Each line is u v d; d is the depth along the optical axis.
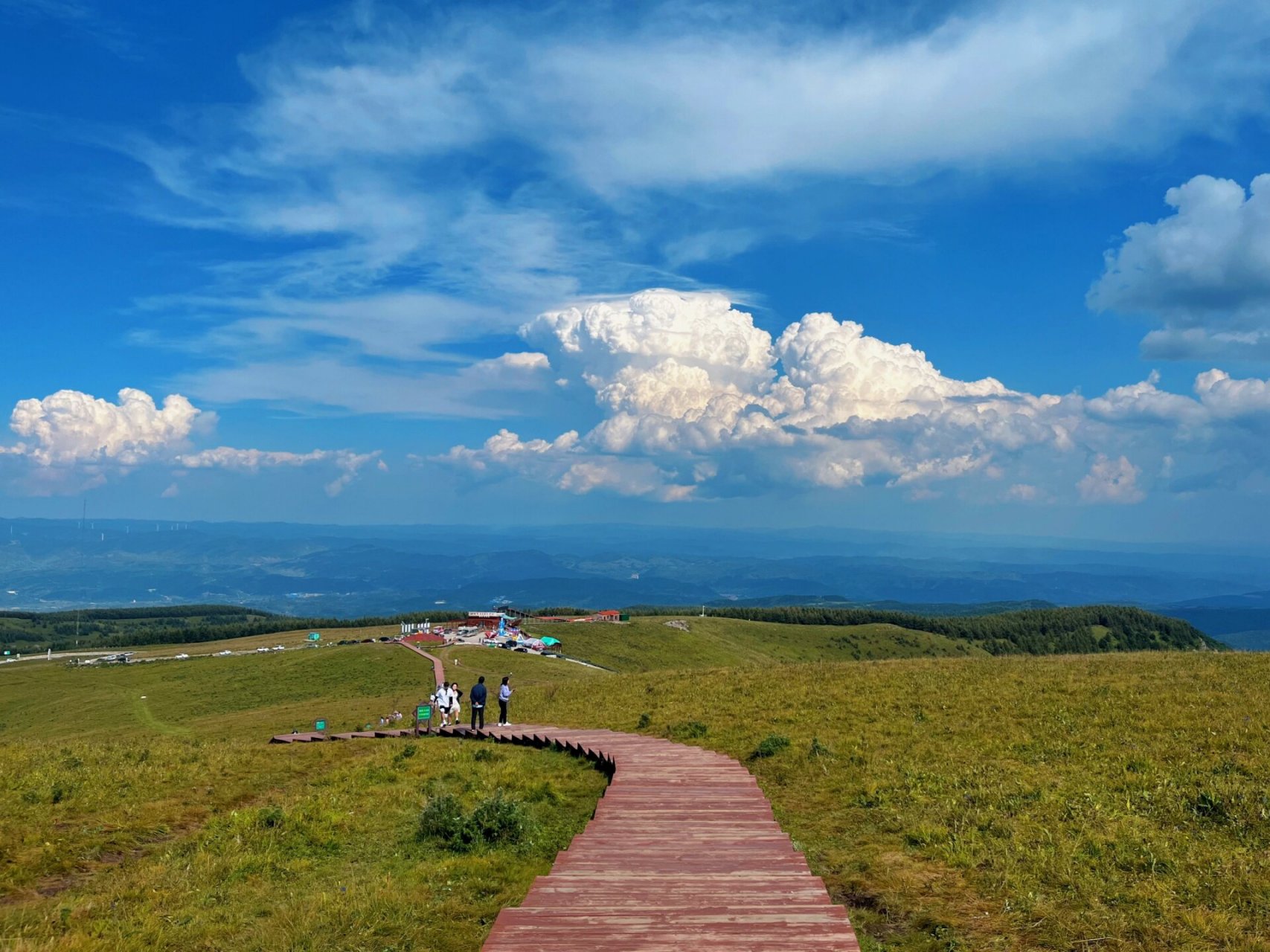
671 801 17.48
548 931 10.16
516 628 164.38
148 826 20.25
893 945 11.89
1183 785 17.97
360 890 14.54
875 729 26.23
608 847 14.00
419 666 103.31
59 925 14.03
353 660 109.75
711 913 10.79
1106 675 32.16
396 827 19.14
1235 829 15.37
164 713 90.56
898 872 14.34
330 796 21.80
